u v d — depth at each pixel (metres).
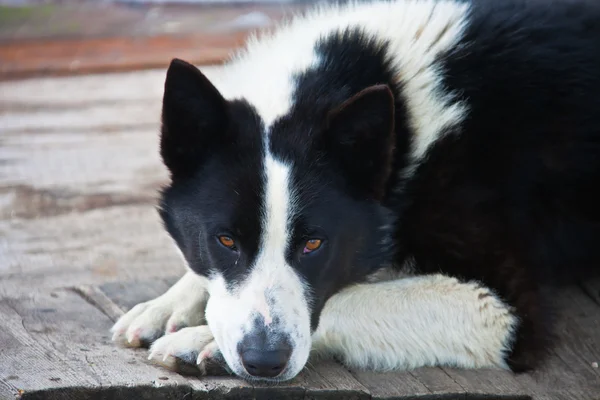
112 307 8.06
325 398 6.59
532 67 7.92
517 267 7.54
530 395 6.82
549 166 8.00
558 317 7.93
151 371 6.71
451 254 7.54
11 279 8.88
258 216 6.53
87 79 16.72
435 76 7.72
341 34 7.81
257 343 6.27
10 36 18.70
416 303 7.28
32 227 10.45
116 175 12.17
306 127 6.89
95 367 6.75
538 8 8.34
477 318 7.28
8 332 7.41
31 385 6.38
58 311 7.93
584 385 6.98
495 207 7.80
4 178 11.99
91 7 20.70
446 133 7.63
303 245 6.63
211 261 6.78
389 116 6.70
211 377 6.70
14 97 15.66
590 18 8.36
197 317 7.40
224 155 6.82
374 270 7.36
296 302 6.49
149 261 9.45
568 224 8.24
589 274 8.62
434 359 7.27
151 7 20.77
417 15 8.05
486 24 8.04
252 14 19.84
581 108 8.02
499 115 7.81
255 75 7.59
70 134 13.81
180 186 7.12
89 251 9.74
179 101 6.84
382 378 7.02
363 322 7.19
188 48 17.86
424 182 7.63
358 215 6.97
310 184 6.65
